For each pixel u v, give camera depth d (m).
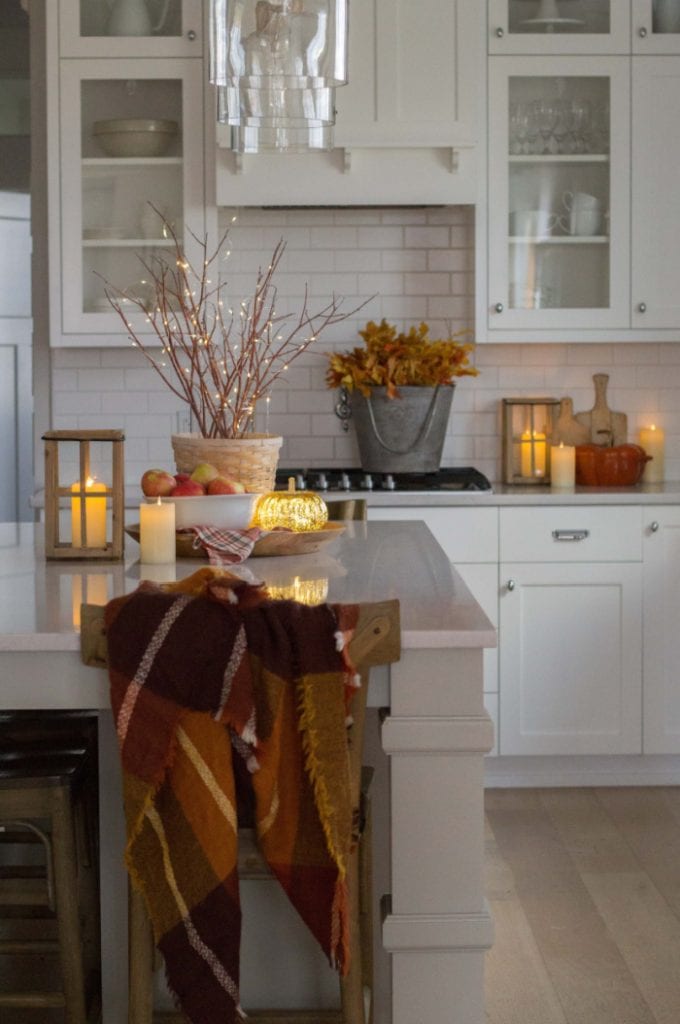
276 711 2.38
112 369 5.75
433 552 3.46
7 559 3.34
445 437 5.83
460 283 5.76
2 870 3.00
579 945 3.71
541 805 5.04
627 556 5.19
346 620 2.39
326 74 3.26
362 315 5.77
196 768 2.38
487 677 5.20
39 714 3.12
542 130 5.42
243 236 5.73
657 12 5.41
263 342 5.74
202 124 5.34
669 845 4.55
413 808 2.50
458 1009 2.53
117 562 3.28
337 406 5.78
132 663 2.36
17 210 7.01
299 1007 2.85
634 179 5.42
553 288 5.47
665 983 3.47
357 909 2.52
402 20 5.24
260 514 3.45
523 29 5.39
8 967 3.35
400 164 5.29
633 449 5.61
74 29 5.32
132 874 2.41
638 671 5.21
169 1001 2.85
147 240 5.39
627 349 5.82
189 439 3.59
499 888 4.15
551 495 5.17
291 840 2.42
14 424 7.03
